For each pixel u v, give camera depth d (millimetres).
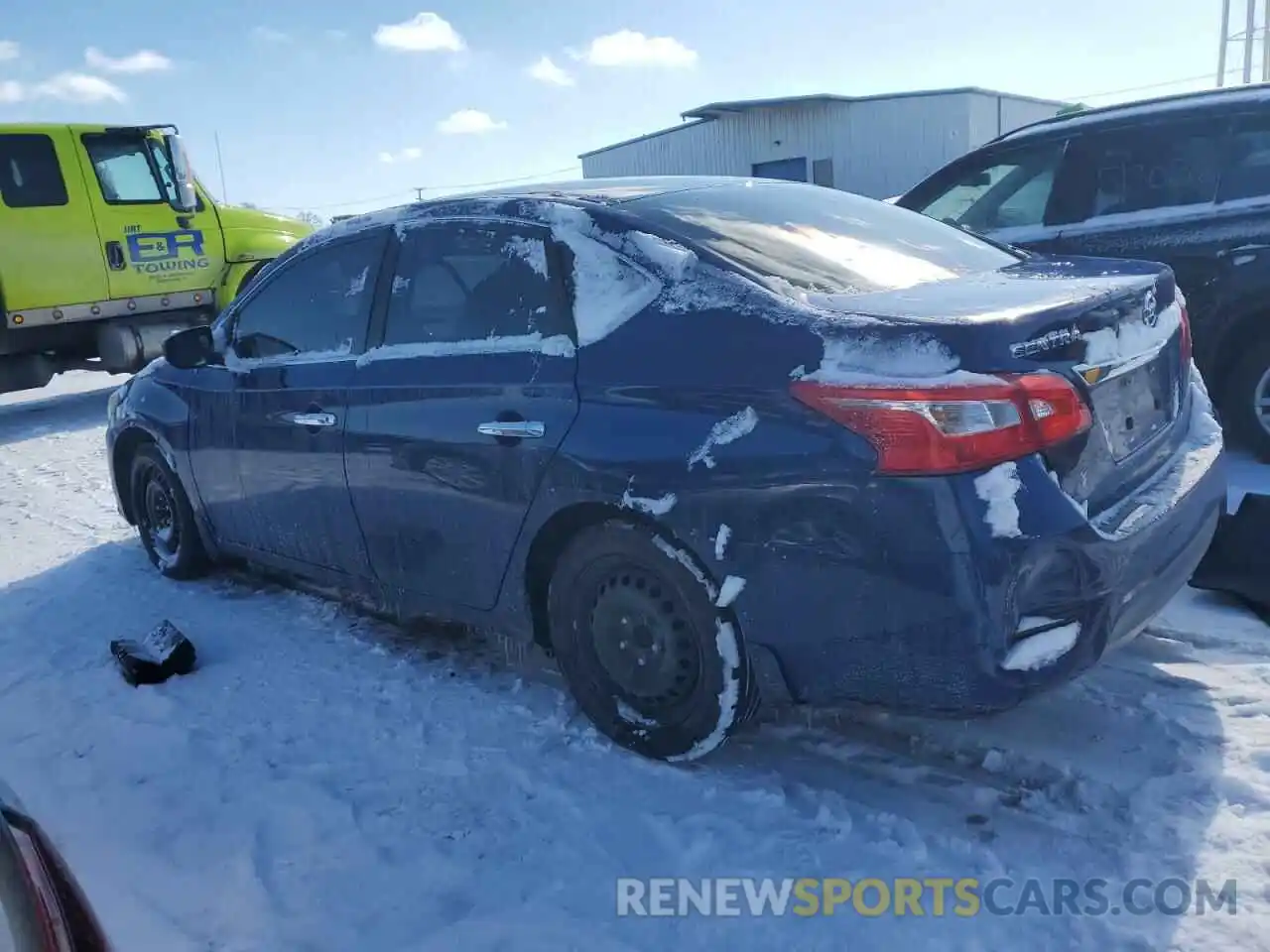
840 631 2641
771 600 2734
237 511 4504
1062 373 2576
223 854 2879
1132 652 3582
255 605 4758
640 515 2930
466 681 3812
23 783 3334
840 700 2756
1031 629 2531
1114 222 5465
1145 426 2957
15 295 9719
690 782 3037
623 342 2998
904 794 2922
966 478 2451
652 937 2449
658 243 3072
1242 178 5125
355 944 2496
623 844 2793
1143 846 2627
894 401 2479
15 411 11711
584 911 2549
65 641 4512
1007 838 2707
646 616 3061
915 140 27641
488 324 3404
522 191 3631
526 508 3191
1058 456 2562
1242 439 5289
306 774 3250
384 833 2916
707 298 2895
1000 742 3115
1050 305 2645
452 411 3389
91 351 10867
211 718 3662
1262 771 2863
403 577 3744
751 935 2436
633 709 3180
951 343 2486
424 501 3533
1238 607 3830
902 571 2506
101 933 1919
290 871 2787
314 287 4090
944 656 2510
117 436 5250
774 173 29516
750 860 2693
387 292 3770
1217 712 3170
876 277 3137
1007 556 2434
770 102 28250
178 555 5090
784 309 2764
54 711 3830
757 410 2695
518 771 3170
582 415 3033
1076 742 3086
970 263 3518
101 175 10234
